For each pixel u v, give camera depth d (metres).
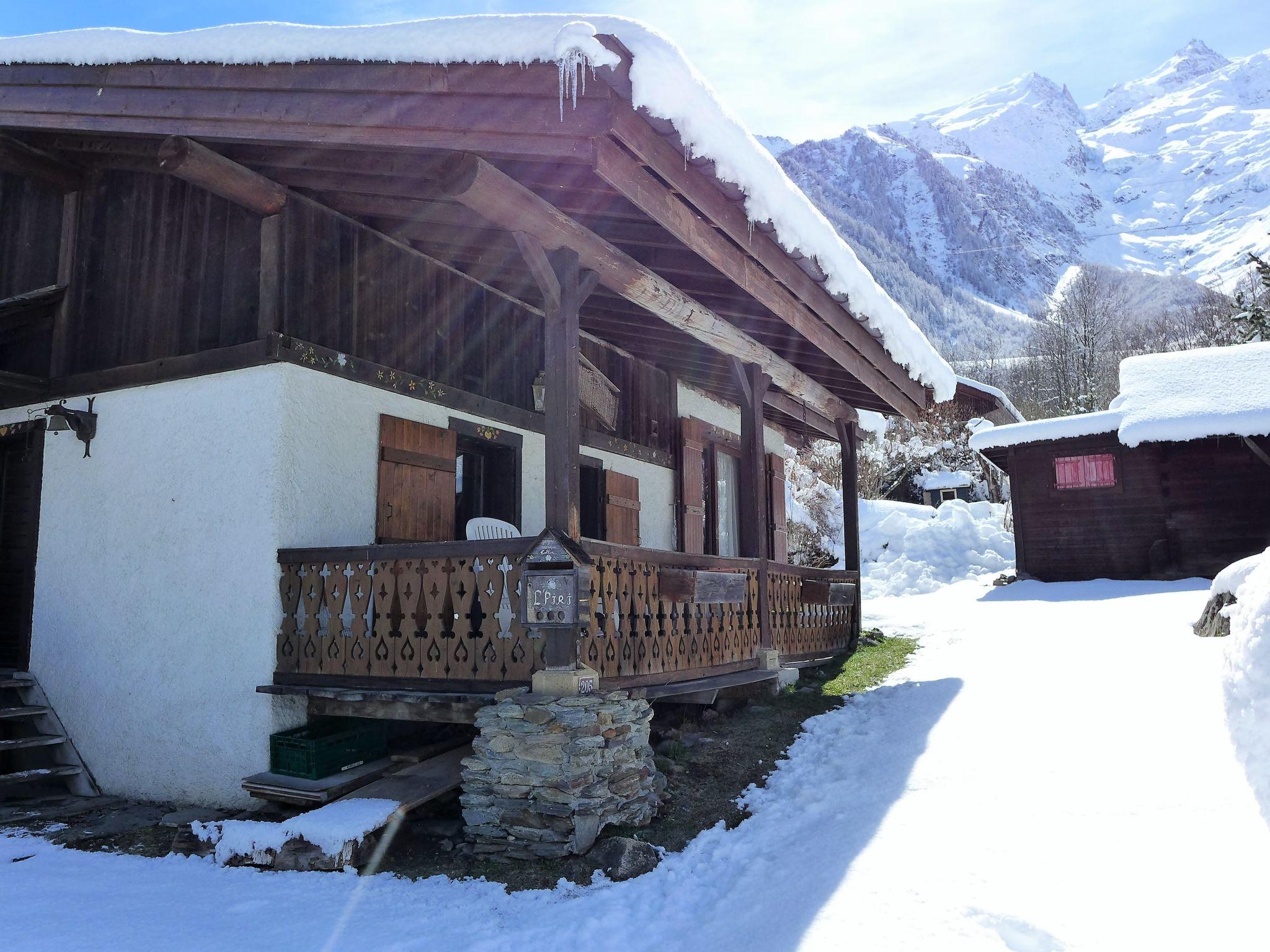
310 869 4.39
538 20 4.17
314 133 4.88
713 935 3.59
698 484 10.62
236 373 5.95
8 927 3.68
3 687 6.44
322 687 5.40
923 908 3.39
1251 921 2.93
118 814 5.59
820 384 9.01
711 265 5.65
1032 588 14.32
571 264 5.10
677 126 4.21
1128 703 5.54
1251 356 15.01
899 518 20.88
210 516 5.92
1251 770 3.91
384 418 6.43
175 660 5.96
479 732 6.15
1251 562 7.00
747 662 7.04
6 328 6.95
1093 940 3.00
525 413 7.93
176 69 5.32
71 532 6.59
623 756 4.89
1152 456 15.08
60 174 6.91
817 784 5.37
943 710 6.30
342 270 6.32
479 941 3.56
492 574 5.02
